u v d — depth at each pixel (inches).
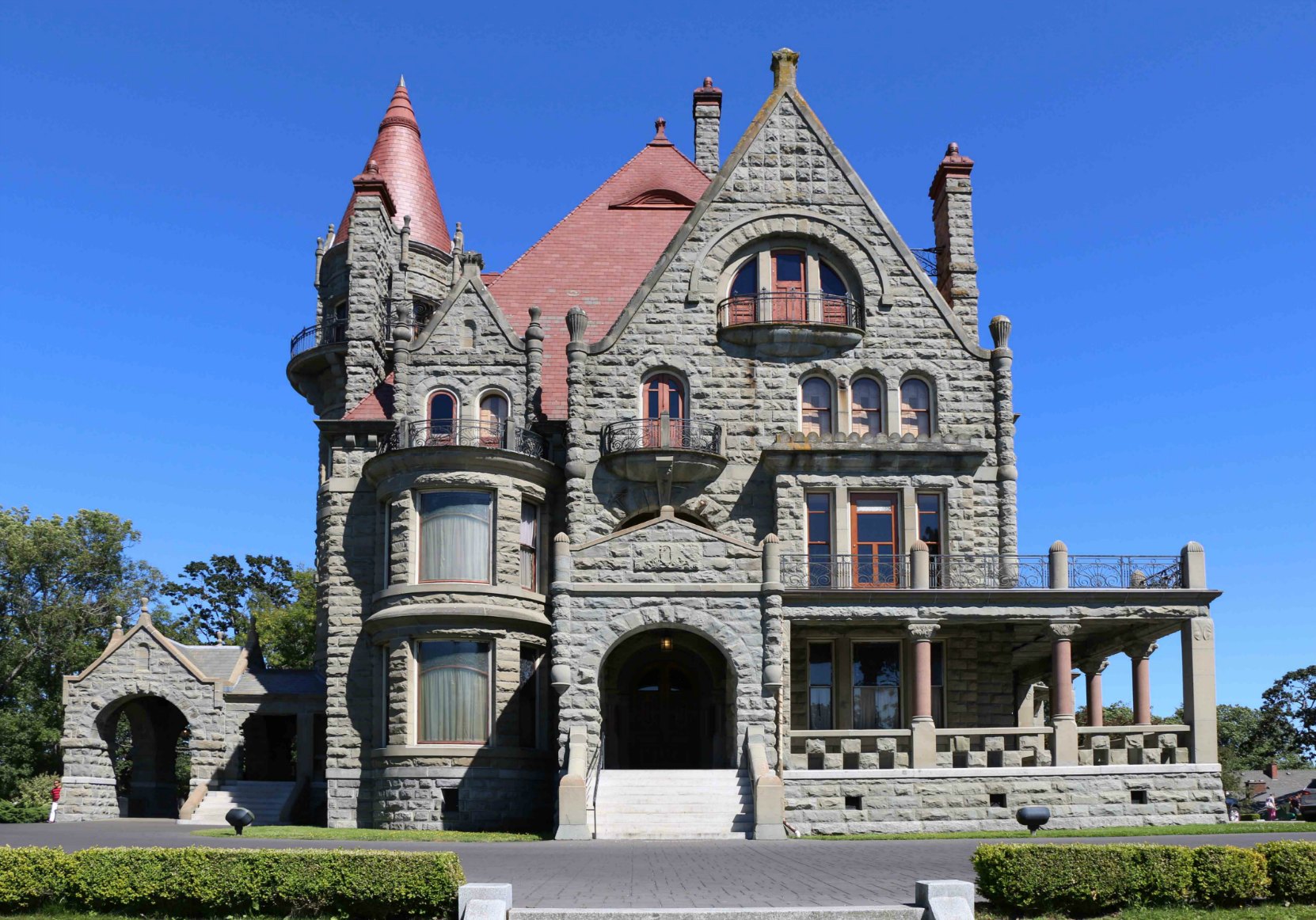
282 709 1808.6
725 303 1678.2
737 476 1640.0
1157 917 713.0
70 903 745.6
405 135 2096.5
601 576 1419.8
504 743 1535.4
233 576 4124.0
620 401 1651.1
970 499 1632.6
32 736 2635.3
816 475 1615.4
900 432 1667.1
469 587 1549.0
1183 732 1456.7
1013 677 1686.8
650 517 1637.6
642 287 1678.2
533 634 1585.9
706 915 673.6
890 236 1708.9
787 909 680.4
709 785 1344.7
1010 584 1530.5
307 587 3006.9
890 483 1622.8
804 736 1417.3
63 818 1855.3
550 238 1914.4
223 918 725.3
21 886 741.3
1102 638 1617.9
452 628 1542.8
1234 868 739.4
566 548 1416.1
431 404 1670.8
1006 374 1674.5
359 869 716.0
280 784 1784.0
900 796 1385.3
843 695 1574.8
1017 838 1222.9
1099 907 726.5
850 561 1585.9
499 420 1663.4
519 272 1868.8
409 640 1551.4
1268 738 3176.7
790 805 1365.7
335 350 1823.3
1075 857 727.7
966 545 1619.1
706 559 1427.2
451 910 708.0
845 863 948.6
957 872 876.0
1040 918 716.0
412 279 1957.4
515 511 1592.0
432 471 1572.3
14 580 2773.1
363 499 1665.8
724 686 1609.3
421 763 1520.7
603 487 1628.9
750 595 1416.1
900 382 1678.2
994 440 1665.8
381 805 1539.1
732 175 1712.6
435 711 1539.1
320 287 1936.5
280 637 2945.4
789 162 1720.0
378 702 1592.0
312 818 1718.8
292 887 716.0
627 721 1644.9
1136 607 1475.1
